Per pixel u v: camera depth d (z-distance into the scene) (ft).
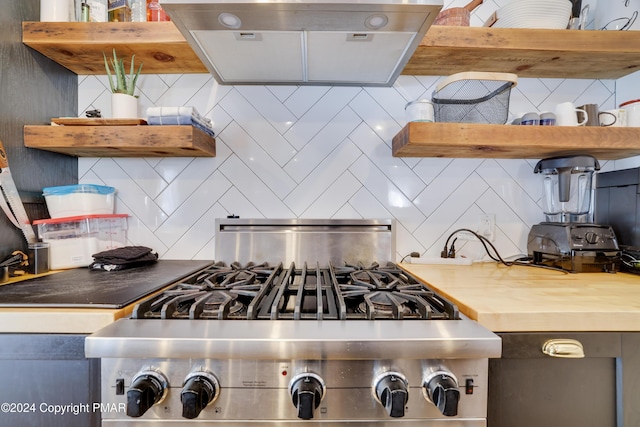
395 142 3.75
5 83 3.12
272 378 1.84
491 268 3.62
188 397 1.66
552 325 2.06
